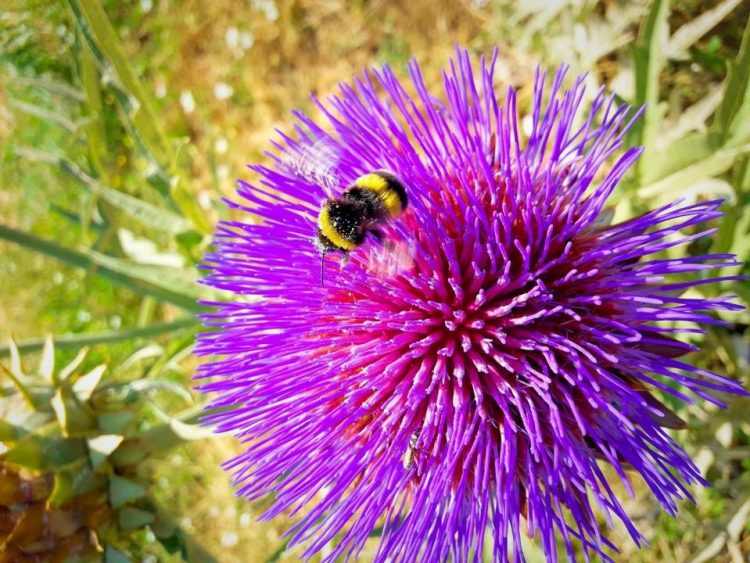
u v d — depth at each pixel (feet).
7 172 0.98
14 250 0.98
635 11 0.59
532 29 0.65
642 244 0.38
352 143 0.45
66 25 0.94
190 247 0.65
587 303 0.39
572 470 0.38
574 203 0.40
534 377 0.38
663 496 0.37
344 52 0.82
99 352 0.93
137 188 0.92
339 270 0.42
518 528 0.37
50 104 0.94
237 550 0.82
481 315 0.40
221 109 0.90
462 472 0.38
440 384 0.39
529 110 0.70
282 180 0.45
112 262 0.60
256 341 0.43
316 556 0.76
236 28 0.88
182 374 0.88
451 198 0.42
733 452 0.54
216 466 0.85
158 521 0.54
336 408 0.41
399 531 0.39
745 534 0.58
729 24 0.60
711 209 0.38
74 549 0.49
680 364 0.37
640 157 0.50
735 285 0.50
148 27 0.93
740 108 0.45
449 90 0.43
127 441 0.52
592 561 0.63
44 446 0.49
